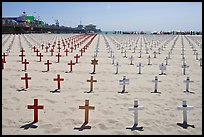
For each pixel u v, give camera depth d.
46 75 16.50
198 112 10.05
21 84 13.96
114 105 10.69
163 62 23.81
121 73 17.80
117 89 13.34
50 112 9.66
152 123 8.83
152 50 35.97
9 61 22.31
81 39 62.50
